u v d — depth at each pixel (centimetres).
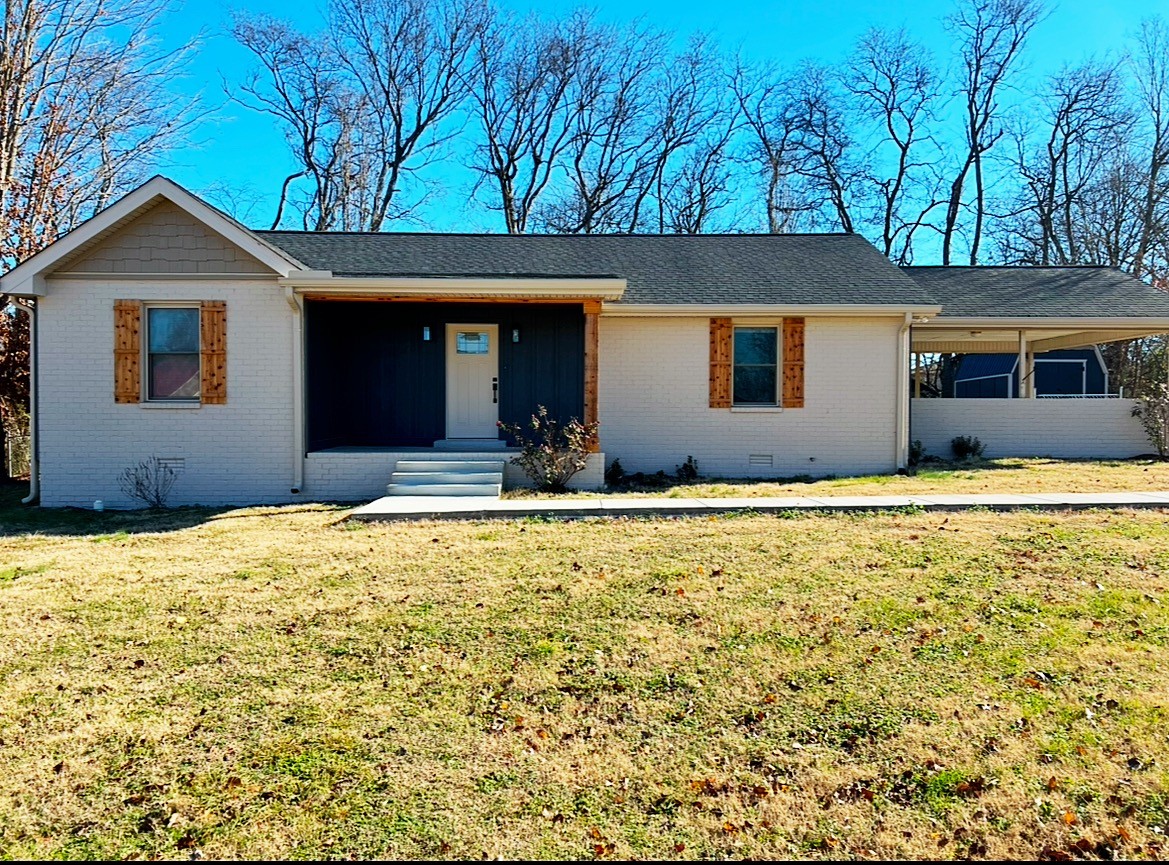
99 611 480
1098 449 1332
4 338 1321
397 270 1182
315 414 1058
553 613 474
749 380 1209
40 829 275
